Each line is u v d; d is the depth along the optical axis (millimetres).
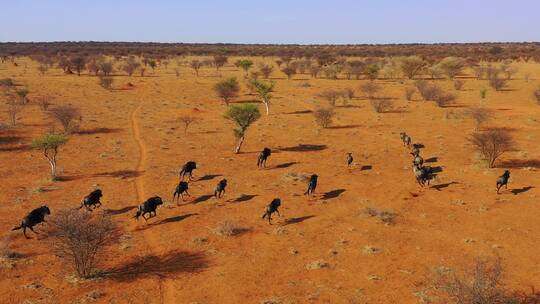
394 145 36781
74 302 14875
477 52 160875
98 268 17172
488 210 22844
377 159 32812
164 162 31969
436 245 19078
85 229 16250
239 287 15891
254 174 29359
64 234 16062
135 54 171500
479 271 14023
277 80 86688
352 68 89812
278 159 33000
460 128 42656
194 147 36438
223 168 30672
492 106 54531
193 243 19391
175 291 15656
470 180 27578
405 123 45594
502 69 90562
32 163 31562
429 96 60594
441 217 22125
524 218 21734
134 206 23688
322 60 116688
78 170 30000
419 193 25594
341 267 17297
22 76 85812
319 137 39969
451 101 58594
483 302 12984
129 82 78500
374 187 26688
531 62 126375
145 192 25828
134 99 62031
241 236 20125
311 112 52531
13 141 37469
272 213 22781
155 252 18609
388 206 23625
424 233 20328
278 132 42000
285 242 19500
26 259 17703
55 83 75438
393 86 76000
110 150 35344
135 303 14891
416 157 29672
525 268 16938
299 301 14961
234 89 61938
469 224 21219
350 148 36000
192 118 48375
